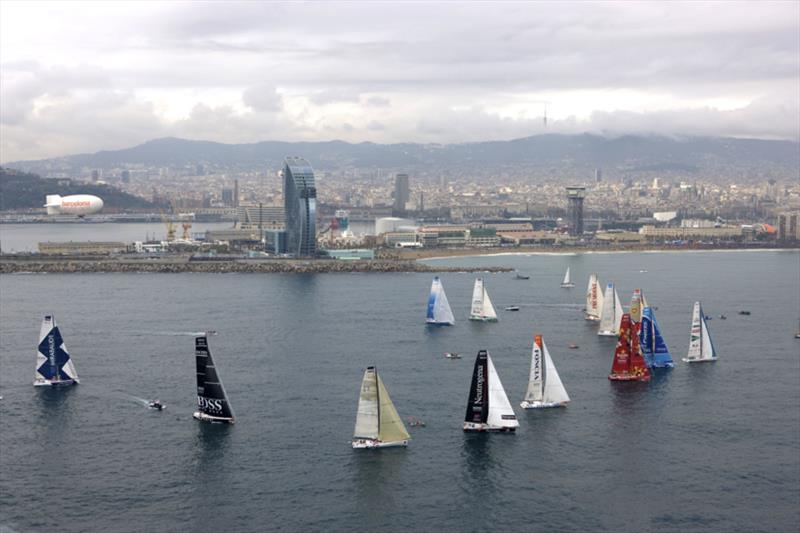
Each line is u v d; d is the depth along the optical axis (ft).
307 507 630.74
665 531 597.93
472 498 644.27
